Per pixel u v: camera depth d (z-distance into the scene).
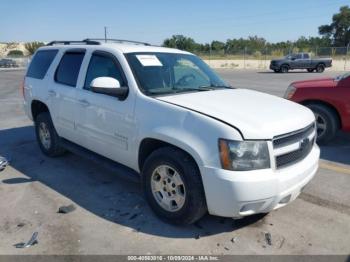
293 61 31.22
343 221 3.77
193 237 3.48
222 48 78.88
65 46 5.44
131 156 4.03
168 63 4.49
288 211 3.99
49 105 5.38
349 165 5.50
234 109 3.54
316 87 6.44
